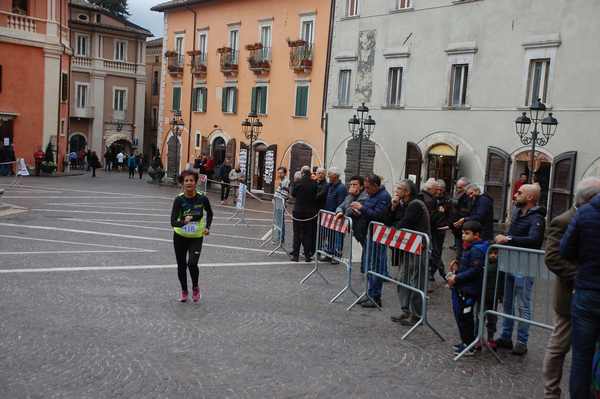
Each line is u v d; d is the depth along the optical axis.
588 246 5.26
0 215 18.70
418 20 26.33
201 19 42.84
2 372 6.18
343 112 30.42
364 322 8.98
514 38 22.73
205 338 7.70
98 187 33.72
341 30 30.39
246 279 11.51
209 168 37.34
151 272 11.56
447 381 6.72
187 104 44.69
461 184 12.41
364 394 6.17
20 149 40.44
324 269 13.05
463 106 24.42
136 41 61.81
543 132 19.83
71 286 10.03
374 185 10.95
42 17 40.88
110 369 6.43
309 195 13.68
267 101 37.03
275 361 7.00
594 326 5.27
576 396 5.35
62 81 44.03
